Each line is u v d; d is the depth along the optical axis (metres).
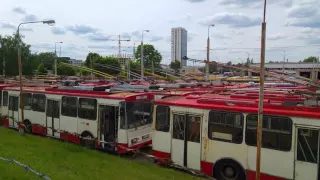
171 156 12.45
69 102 16.77
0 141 16.12
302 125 9.39
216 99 11.71
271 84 23.14
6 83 26.64
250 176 10.45
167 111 12.62
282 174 9.77
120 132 14.19
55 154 13.52
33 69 60.84
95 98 15.27
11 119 21.47
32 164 11.14
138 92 15.86
